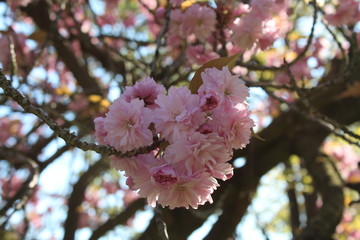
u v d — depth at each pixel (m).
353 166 2.13
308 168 1.70
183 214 1.64
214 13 1.07
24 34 1.51
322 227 1.43
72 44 1.94
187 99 0.67
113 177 2.38
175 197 0.67
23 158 1.30
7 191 1.56
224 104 0.68
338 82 1.09
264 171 1.81
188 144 0.66
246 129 0.68
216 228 1.69
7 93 0.70
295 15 1.50
